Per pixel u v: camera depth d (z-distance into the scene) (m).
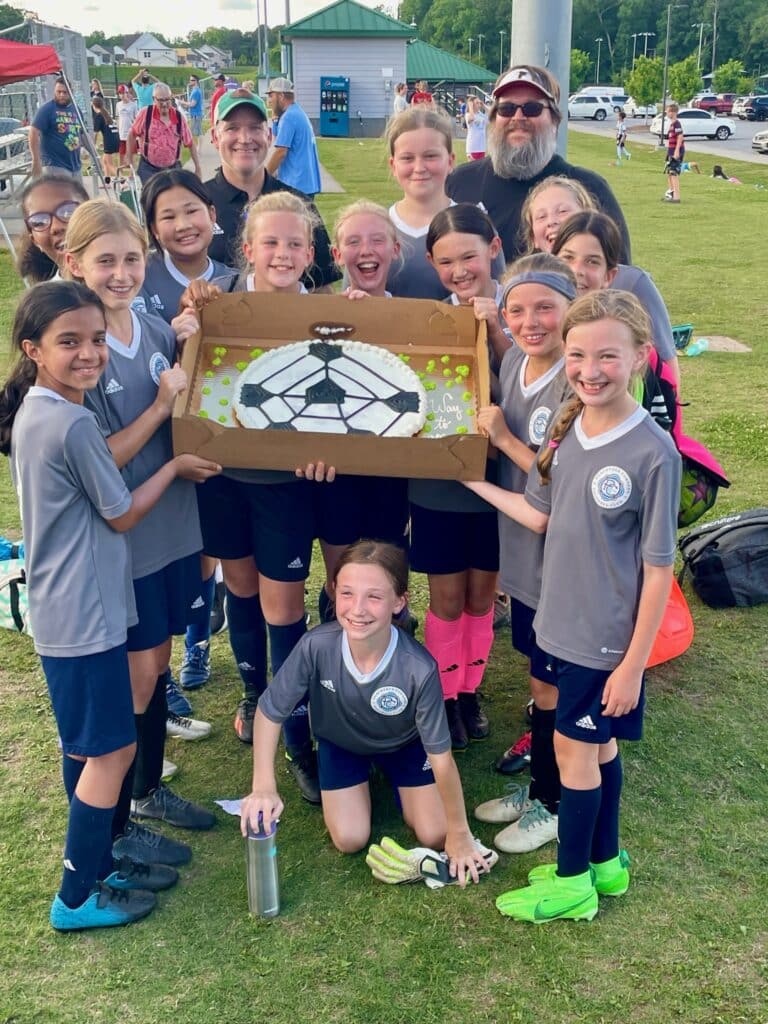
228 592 3.71
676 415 3.72
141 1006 2.70
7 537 5.50
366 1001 2.70
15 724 3.98
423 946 2.89
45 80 19.47
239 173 4.86
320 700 3.18
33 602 2.75
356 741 3.21
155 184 3.49
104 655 2.74
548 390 3.05
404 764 3.30
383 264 3.65
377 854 3.15
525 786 3.53
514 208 4.61
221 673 4.43
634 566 2.72
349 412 3.16
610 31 114.75
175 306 3.59
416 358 3.45
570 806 2.90
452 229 3.45
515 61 6.02
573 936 2.92
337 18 38.72
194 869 3.22
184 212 3.48
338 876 3.19
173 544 3.15
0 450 2.79
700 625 4.76
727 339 9.79
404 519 3.89
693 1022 2.63
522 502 3.01
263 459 2.98
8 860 3.23
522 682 4.39
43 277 4.13
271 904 2.99
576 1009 2.68
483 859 3.17
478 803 3.56
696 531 5.11
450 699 3.86
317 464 2.99
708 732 3.91
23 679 4.29
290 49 40.28
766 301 11.41
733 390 8.17
